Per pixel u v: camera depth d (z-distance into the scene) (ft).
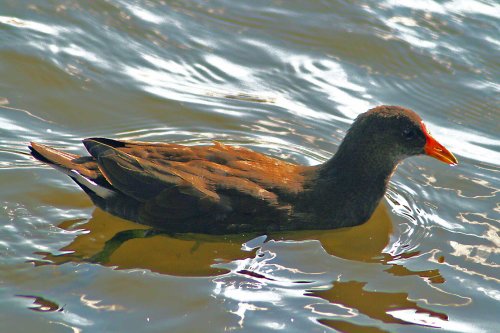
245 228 38.27
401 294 35.24
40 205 39.06
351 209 39.52
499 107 50.31
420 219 40.98
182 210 37.45
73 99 47.34
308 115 48.26
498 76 52.75
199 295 34.30
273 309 33.68
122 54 51.03
